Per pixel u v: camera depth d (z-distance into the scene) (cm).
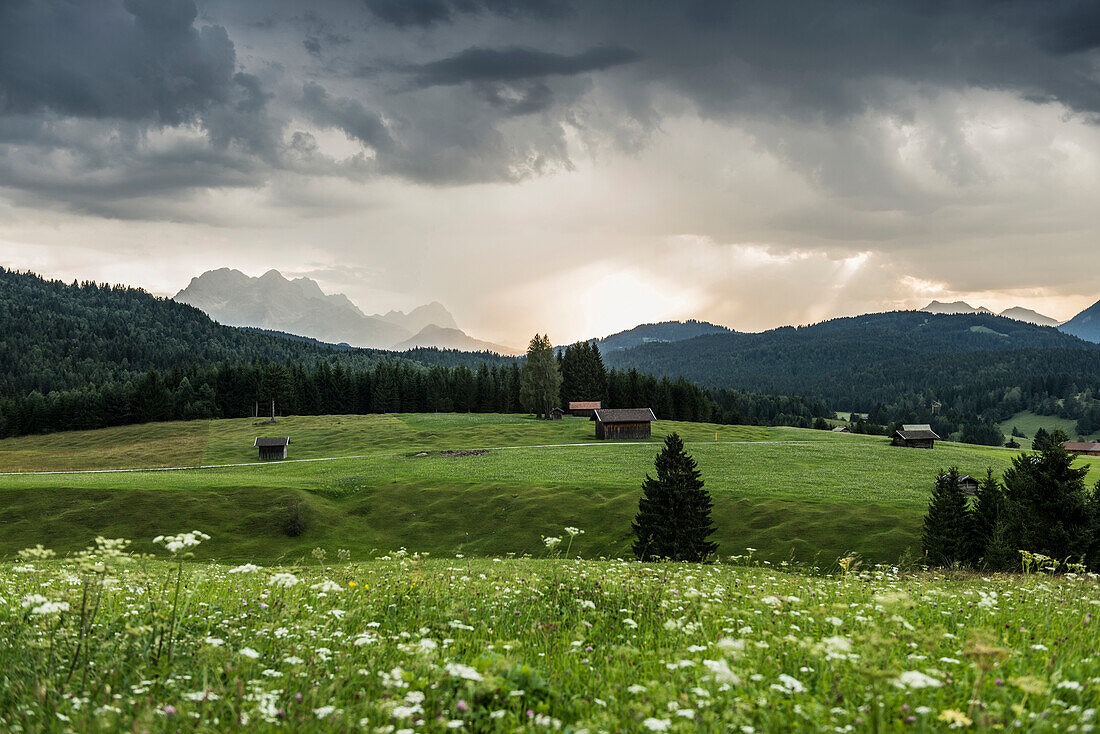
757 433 15350
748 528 6675
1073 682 538
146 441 15175
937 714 493
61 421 17475
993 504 5488
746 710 503
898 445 13600
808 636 784
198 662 688
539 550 6488
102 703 552
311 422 17000
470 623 935
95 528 6806
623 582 1407
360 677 662
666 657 695
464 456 11175
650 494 5588
